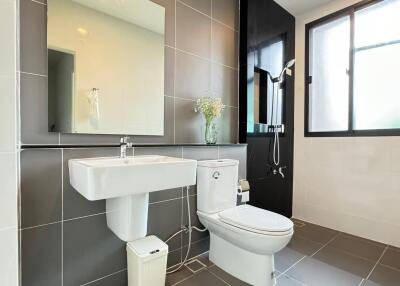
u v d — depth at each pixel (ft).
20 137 3.56
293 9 8.34
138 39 5.00
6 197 2.60
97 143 4.42
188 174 3.92
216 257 5.48
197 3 6.22
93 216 4.15
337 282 4.79
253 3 7.19
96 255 4.17
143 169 3.33
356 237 7.07
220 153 6.26
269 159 7.88
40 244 3.57
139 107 5.02
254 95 7.49
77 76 4.15
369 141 6.98
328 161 7.89
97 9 4.41
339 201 7.61
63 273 3.81
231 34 7.14
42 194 3.58
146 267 3.96
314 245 6.50
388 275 5.05
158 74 5.33
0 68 2.55
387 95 6.91
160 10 5.36
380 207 6.75
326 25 8.17
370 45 7.19
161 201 5.12
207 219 5.28
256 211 5.23
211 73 6.58
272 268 4.63
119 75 4.71
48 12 3.83
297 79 8.75
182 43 5.88
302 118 8.61
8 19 2.60
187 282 4.79
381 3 6.88
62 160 3.77
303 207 8.55
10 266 2.65
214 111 6.00
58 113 3.93
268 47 7.73
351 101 7.43
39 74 3.76
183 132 5.90
